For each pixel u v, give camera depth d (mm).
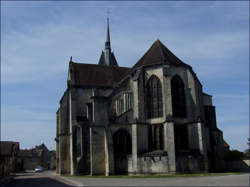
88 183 32656
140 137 48656
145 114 50219
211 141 55719
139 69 52219
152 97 50719
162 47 56281
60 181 39281
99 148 49969
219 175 38969
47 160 152750
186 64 52125
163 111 49031
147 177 40406
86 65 71000
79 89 64688
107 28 92000
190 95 50719
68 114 64312
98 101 51312
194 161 45750
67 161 61875
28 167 131750
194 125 48938
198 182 28078
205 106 58094
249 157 72750
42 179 47000
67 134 63219
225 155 70375
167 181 31078
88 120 56719
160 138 48750
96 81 67750
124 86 54938
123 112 53969
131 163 47875
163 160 45062
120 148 50188
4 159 61094
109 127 50312
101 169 49562
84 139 55906
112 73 71125
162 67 50219
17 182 41500
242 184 24938
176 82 50781
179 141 48438
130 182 31797
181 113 49844
